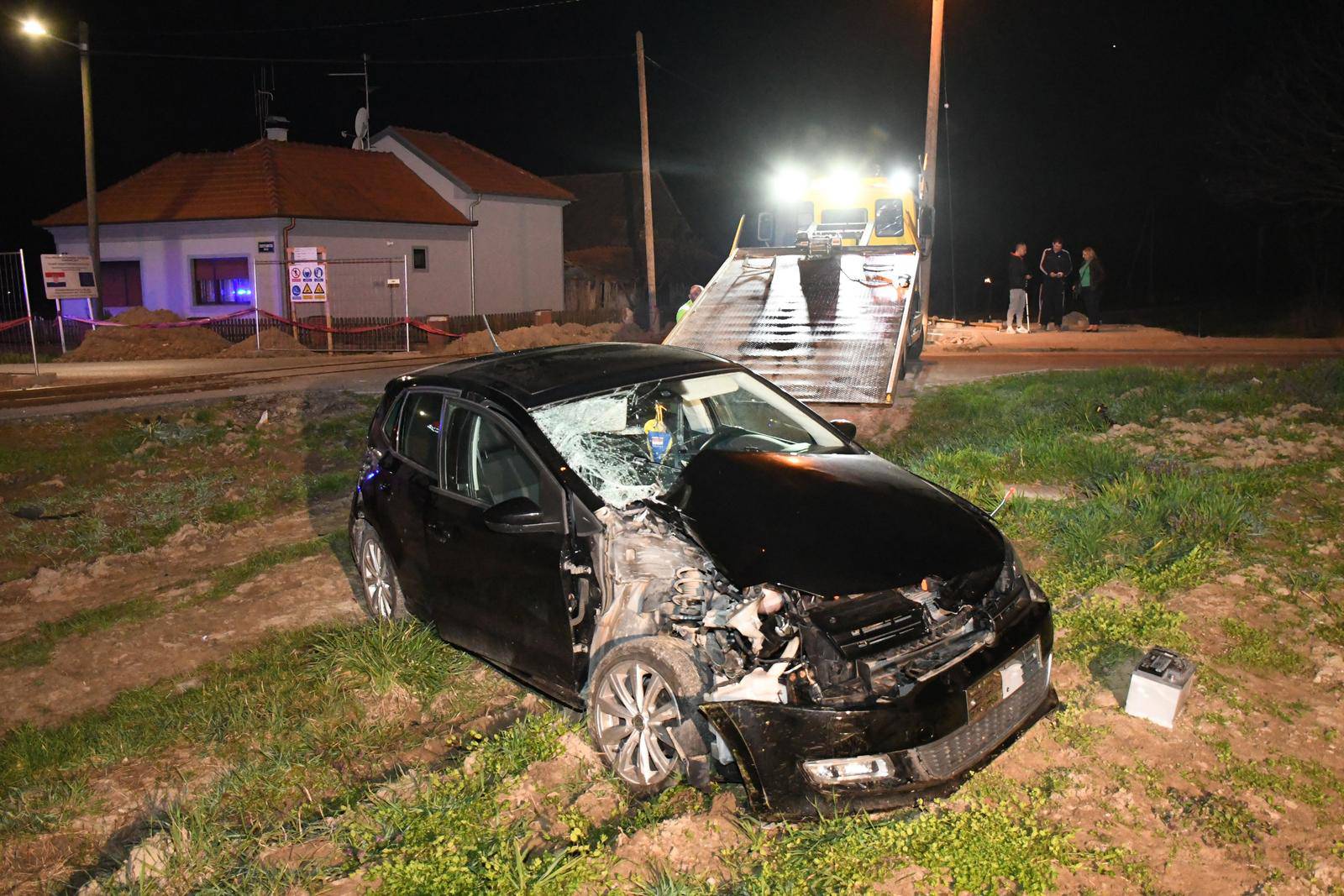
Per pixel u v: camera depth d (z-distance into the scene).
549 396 4.97
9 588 7.62
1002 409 11.08
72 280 21.34
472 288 33.25
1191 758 3.93
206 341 23.50
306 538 8.44
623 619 4.21
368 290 30.06
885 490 4.38
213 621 6.52
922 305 18.94
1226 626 4.89
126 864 3.77
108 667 5.95
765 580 3.74
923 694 3.53
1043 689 4.04
